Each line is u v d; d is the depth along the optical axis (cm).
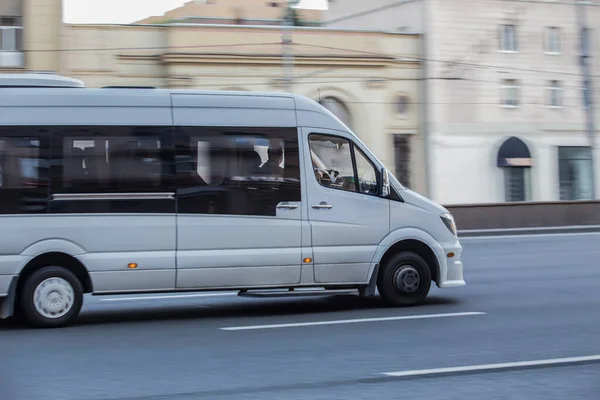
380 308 1215
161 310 1222
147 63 3788
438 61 4306
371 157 1205
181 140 1110
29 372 796
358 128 4172
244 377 772
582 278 1603
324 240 1164
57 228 1061
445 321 1088
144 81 3788
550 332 1003
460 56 4369
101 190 1079
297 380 760
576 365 823
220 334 1005
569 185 4669
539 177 4575
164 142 1105
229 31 3866
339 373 788
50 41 3584
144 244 1089
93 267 1073
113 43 3725
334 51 4091
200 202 1111
